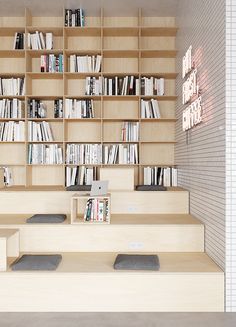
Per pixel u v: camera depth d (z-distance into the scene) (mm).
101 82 4598
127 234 3234
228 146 2543
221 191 2650
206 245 3156
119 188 4039
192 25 3713
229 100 2543
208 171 3041
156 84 4672
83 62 4676
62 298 2646
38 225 3250
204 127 3172
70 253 3191
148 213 3916
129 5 4609
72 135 4965
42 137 4652
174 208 3912
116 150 4621
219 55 2701
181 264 2828
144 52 4707
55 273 2645
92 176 4633
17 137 4621
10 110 4605
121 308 2643
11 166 4906
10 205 3939
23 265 2688
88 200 3371
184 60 4078
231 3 2547
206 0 3104
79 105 4633
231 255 2562
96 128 4973
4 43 4938
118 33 4824
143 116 4668
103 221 3326
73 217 3336
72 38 4961
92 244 3246
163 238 3229
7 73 4570
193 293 2615
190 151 3830
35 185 4859
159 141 4688
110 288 2643
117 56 4887
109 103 4949
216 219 2807
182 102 4262
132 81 4641
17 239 3076
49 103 4918
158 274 2629
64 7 4629
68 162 4613
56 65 4652
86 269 2719
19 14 4867
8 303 2652
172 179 4656
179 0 4480
